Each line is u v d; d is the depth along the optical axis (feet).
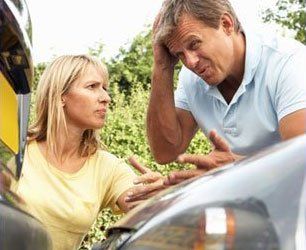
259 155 5.52
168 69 10.63
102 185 10.47
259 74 9.65
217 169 5.79
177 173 7.71
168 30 9.30
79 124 10.43
